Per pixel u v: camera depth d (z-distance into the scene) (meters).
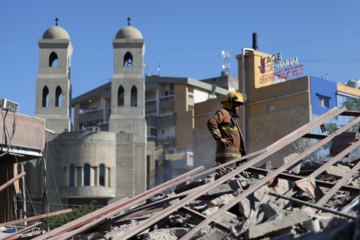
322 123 9.18
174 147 89.50
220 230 6.41
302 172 9.32
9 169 32.16
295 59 59.12
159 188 7.82
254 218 6.03
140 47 70.38
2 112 28.77
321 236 4.23
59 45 70.25
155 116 91.44
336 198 7.39
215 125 9.59
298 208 7.12
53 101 68.38
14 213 31.31
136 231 6.27
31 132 30.03
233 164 9.57
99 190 62.66
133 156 65.56
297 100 55.59
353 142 8.68
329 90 56.56
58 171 63.03
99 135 64.25
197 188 7.74
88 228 7.13
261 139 57.91
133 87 70.81
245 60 60.31
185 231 6.91
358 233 3.41
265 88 58.19
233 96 9.88
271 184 7.49
